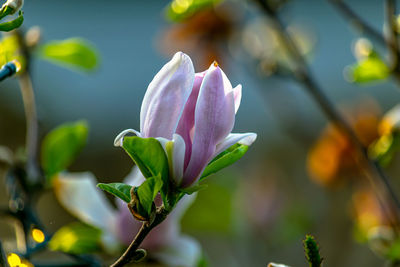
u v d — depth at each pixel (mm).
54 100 2957
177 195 987
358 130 1541
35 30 1231
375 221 1374
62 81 3072
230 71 1722
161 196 988
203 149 981
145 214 976
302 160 2408
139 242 979
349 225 1757
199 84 989
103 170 2748
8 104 2619
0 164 1183
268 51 1590
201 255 1188
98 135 2975
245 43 1689
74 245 1161
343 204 1750
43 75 2988
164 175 981
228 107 980
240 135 993
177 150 977
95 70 1279
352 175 1561
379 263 1714
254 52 1680
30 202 1174
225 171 1924
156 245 1164
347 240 1759
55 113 2912
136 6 3949
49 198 2244
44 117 1228
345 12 1318
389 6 1268
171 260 1163
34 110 1219
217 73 976
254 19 1686
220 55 1679
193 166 982
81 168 2721
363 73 1312
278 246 1870
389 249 1283
